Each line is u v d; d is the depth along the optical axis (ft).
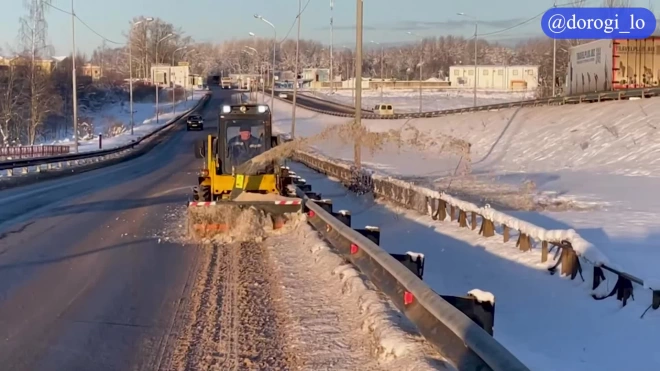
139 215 64.69
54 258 42.75
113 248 46.75
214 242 49.47
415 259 30.14
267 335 26.55
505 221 45.27
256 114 56.18
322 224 46.62
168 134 262.47
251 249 46.65
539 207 68.39
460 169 113.70
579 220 58.08
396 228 58.03
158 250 46.16
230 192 55.98
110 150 177.27
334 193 89.71
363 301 29.50
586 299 31.63
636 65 151.02
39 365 23.20
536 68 512.22
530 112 175.01
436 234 52.95
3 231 53.88
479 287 35.04
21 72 250.57
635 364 23.13
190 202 51.08
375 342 24.75
